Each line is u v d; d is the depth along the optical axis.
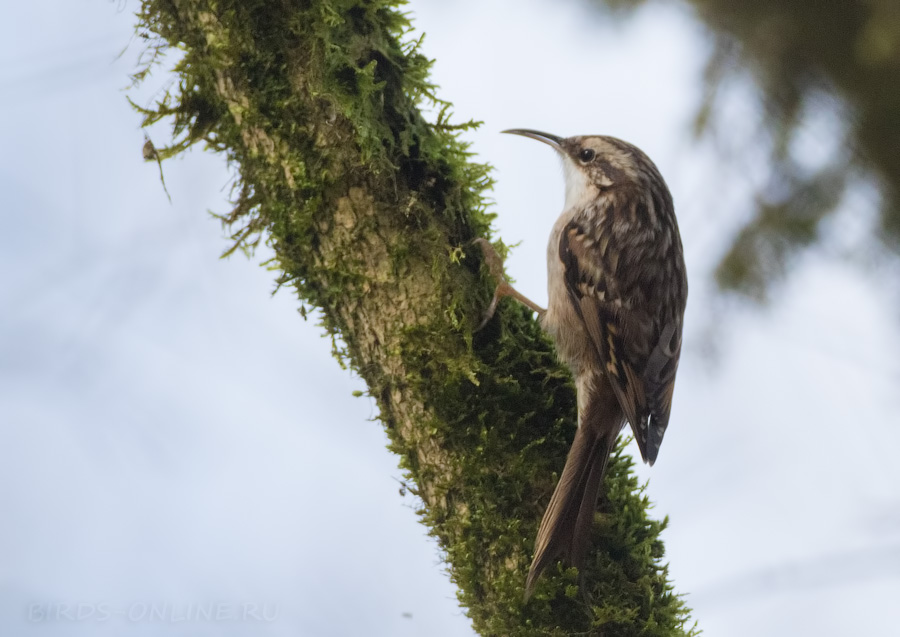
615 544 5.06
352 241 5.05
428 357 5.03
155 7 5.31
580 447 5.25
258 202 5.38
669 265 7.16
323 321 5.39
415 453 5.09
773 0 7.08
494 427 5.05
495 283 5.36
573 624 4.80
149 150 5.53
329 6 5.03
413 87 5.38
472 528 4.94
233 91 5.14
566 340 6.01
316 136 5.05
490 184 5.66
